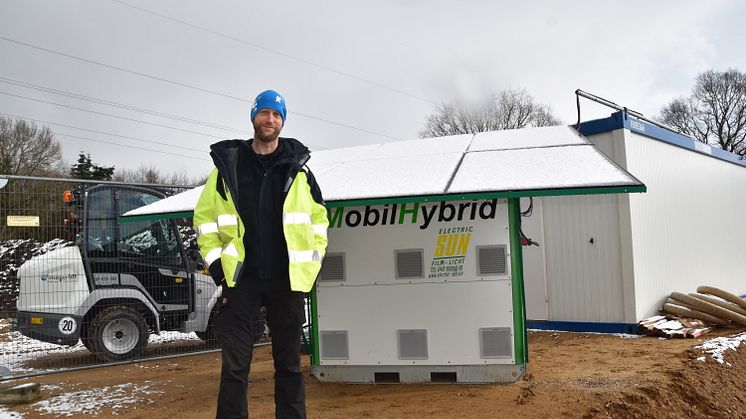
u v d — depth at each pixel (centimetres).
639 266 923
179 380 697
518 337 564
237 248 371
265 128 389
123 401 594
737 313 909
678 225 1070
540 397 516
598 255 935
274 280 384
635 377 582
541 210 988
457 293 575
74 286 851
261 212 381
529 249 1003
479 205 573
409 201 509
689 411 523
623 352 738
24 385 613
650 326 877
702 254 1157
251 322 380
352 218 602
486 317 569
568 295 963
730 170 1347
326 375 605
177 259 941
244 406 368
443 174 562
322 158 761
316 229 398
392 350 588
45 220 853
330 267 605
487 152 632
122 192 909
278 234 385
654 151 1009
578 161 540
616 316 918
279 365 391
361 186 562
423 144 753
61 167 3247
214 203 382
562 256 970
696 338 838
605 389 534
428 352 579
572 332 947
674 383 566
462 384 572
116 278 884
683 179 1109
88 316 873
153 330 916
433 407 502
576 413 476
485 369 569
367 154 736
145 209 622
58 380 745
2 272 848
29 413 560
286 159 390
